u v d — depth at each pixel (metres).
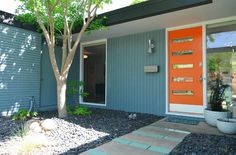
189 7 3.75
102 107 6.31
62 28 5.22
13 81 5.00
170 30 5.10
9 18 4.86
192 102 4.74
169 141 3.09
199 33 4.68
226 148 2.74
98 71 6.57
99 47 6.58
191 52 4.79
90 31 5.25
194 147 2.81
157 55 5.28
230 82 4.36
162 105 5.15
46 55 5.92
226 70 4.42
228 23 4.37
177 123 4.27
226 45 4.42
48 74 5.99
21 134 3.15
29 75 5.42
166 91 5.10
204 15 4.20
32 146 2.68
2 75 4.76
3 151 2.58
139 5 4.30
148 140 3.14
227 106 4.26
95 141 3.05
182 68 4.91
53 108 6.11
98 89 6.52
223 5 3.64
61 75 4.55
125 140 3.13
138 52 5.62
